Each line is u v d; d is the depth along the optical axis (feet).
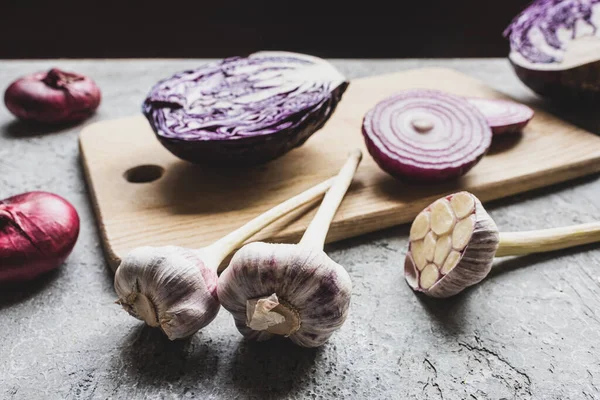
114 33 2.73
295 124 1.04
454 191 1.08
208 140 1.01
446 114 1.13
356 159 1.11
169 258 0.75
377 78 1.56
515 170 1.14
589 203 1.12
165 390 0.76
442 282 0.84
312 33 2.70
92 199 1.10
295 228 0.98
